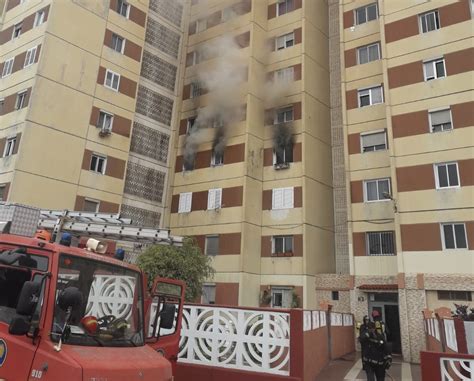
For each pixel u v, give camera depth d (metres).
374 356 8.39
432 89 19.19
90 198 23.08
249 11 27.67
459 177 17.64
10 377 3.85
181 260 18.28
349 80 23.28
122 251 5.50
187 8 31.66
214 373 7.93
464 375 6.11
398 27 20.86
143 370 4.21
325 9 28.86
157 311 6.29
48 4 23.12
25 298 3.88
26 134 20.84
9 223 5.23
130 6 27.28
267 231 23.86
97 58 24.73
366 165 21.39
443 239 17.47
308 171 23.69
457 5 19.48
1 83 23.56
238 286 22.25
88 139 23.53
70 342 4.11
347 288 20.84
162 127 28.48
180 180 27.47
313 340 9.95
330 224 24.50
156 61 28.98
